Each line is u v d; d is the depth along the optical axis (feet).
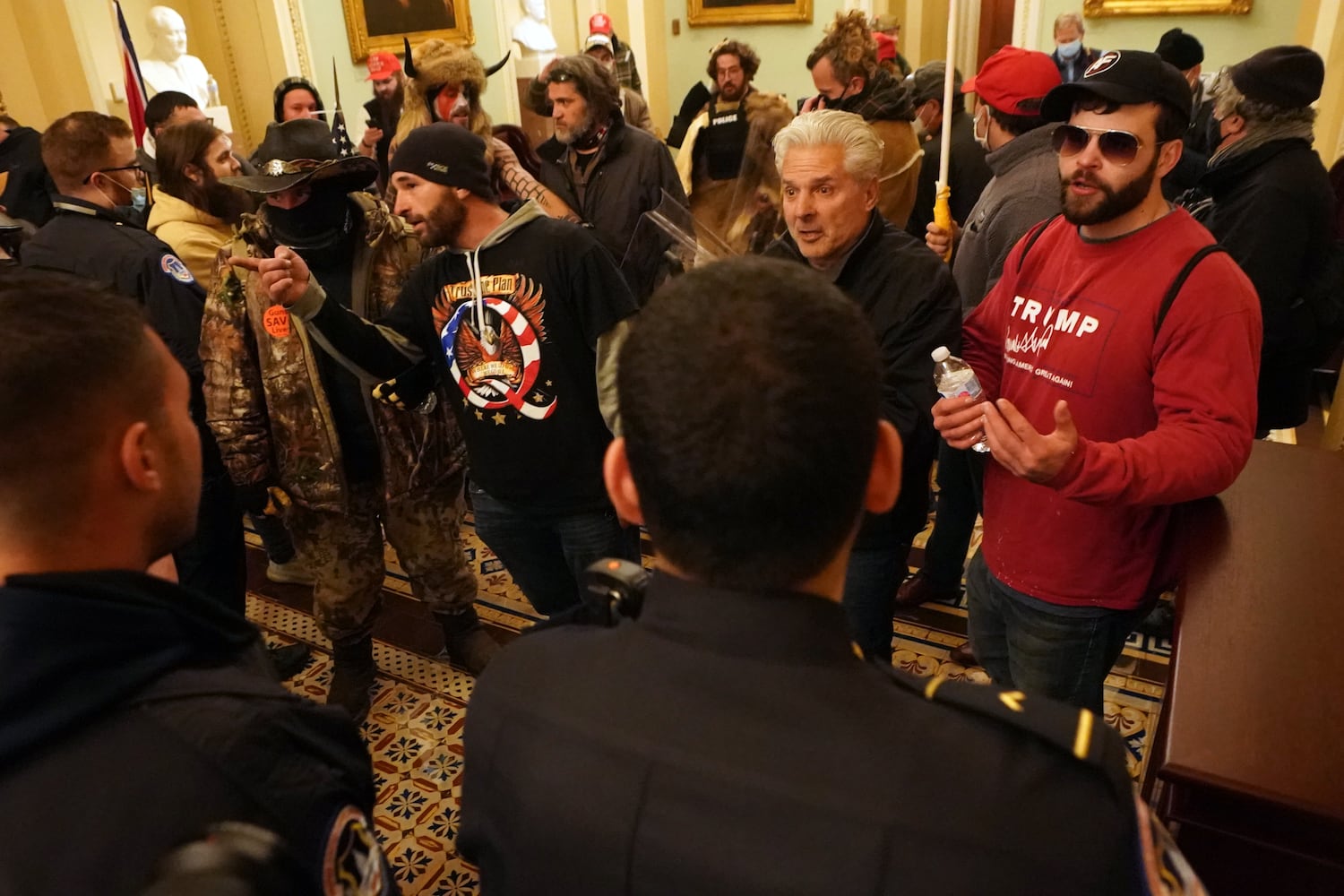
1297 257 6.33
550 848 1.76
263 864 1.45
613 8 20.79
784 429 1.63
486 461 6.04
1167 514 4.43
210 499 6.68
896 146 9.04
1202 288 3.92
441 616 7.72
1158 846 1.64
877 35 12.34
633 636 1.89
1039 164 6.98
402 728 7.21
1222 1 16.85
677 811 1.65
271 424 6.34
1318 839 2.92
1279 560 4.01
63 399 1.97
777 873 1.57
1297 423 7.09
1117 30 18.01
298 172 5.88
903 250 5.08
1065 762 1.62
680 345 1.70
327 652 8.27
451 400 6.09
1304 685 3.27
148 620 1.99
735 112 10.46
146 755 1.84
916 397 4.97
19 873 1.69
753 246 9.37
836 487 1.70
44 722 1.79
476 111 10.42
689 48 24.12
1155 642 7.59
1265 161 6.44
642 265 8.04
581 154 9.87
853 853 1.54
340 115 10.03
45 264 6.57
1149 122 3.92
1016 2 18.61
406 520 7.16
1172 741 3.06
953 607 8.32
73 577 1.93
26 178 12.30
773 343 1.66
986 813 1.55
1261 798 2.84
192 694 1.98
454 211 5.49
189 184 7.56
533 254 5.53
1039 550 4.64
